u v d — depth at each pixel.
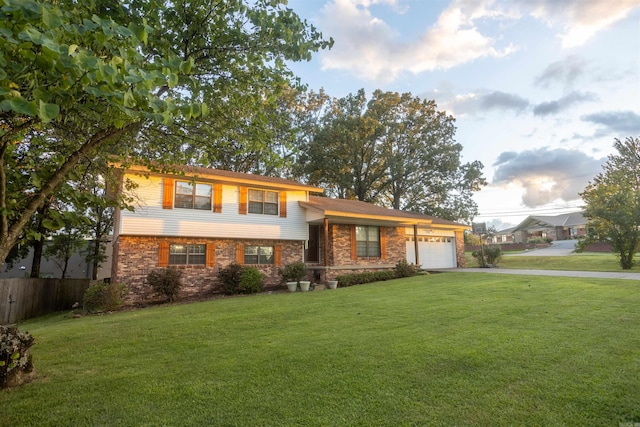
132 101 2.87
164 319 8.29
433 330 6.21
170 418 3.23
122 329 7.33
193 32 5.19
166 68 3.38
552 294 9.51
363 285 14.61
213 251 14.70
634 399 3.35
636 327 5.94
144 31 3.15
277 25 5.23
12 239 3.99
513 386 3.73
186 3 5.05
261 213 15.95
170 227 13.66
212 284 14.52
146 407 3.47
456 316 7.32
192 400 3.61
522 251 38.19
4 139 3.56
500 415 3.13
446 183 31.38
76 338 6.61
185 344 5.88
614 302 8.12
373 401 3.47
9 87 2.39
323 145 29.77
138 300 12.92
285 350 5.28
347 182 30.11
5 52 2.50
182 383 4.08
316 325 7.03
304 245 17.34
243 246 15.48
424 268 22.19
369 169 31.98
